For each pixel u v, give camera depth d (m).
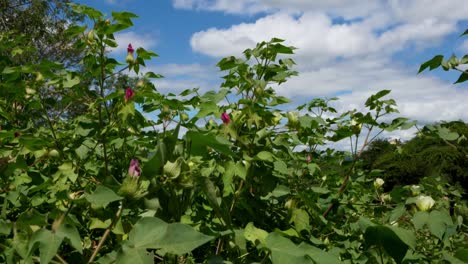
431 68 2.47
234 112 2.33
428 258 2.28
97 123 2.88
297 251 1.39
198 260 2.09
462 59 2.45
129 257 1.21
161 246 1.24
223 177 1.98
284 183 2.83
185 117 3.17
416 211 1.93
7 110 3.60
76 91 3.08
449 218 1.83
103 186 1.45
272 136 2.53
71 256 1.96
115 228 1.71
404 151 3.70
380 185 3.28
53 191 2.54
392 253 1.49
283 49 2.63
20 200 2.57
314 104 3.62
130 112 2.60
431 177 3.16
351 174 3.38
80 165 2.83
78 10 2.85
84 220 2.26
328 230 2.82
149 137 3.04
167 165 1.51
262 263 1.58
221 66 2.65
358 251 2.62
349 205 3.02
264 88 2.39
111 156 3.25
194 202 2.34
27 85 3.12
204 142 1.56
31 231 1.52
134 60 3.03
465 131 3.01
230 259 1.83
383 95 2.95
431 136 3.07
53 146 2.79
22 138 2.50
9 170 2.44
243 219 2.22
